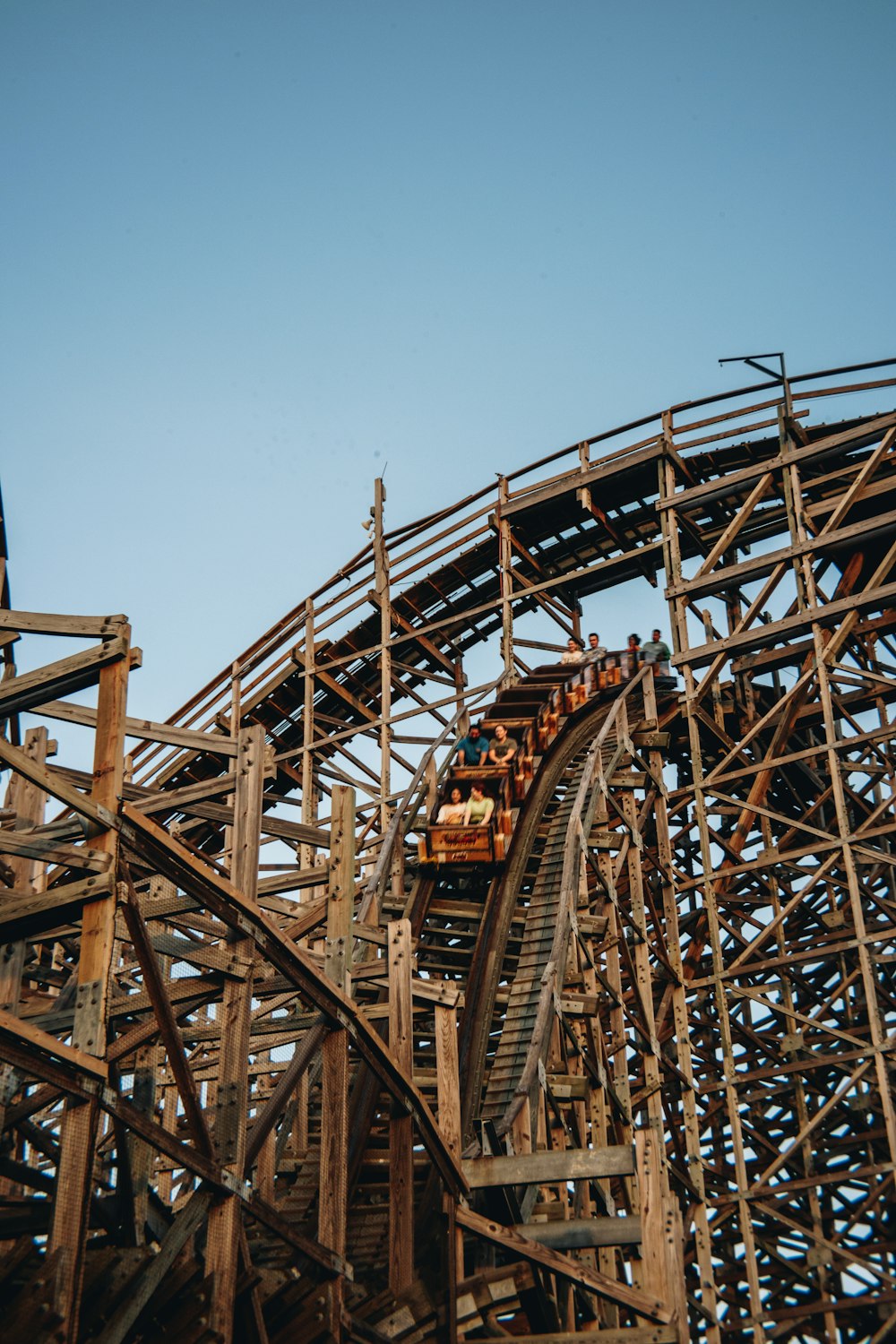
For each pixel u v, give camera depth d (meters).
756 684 35.81
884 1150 29.06
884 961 28.91
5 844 12.80
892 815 33.22
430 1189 18.45
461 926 28.66
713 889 30.86
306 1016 18.73
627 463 37.16
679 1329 16.50
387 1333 16.50
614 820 32.34
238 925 14.84
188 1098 13.62
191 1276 13.83
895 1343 26.50
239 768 16.09
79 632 13.66
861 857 29.41
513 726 34.38
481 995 25.23
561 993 23.97
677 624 34.66
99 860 12.87
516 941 27.19
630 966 27.16
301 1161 20.73
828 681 31.64
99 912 12.73
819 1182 26.88
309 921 17.92
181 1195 21.12
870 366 35.31
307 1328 15.28
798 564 33.59
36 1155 19.95
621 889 29.81
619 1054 25.89
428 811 31.59
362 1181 20.84
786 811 35.34
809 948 31.22
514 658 38.38
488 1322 17.62
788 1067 28.31
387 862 28.83
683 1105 28.81
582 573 37.84
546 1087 22.02
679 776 36.22
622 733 30.98
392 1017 18.12
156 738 15.94
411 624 41.06
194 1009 16.31
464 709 35.97
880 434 34.25
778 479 36.47
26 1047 11.67
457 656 41.12
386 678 38.50
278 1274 15.68
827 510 34.47
